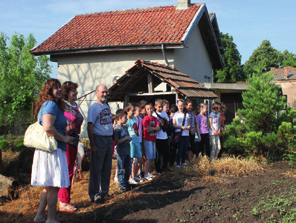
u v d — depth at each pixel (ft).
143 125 24.89
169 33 47.60
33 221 15.90
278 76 130.52
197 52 60.64
